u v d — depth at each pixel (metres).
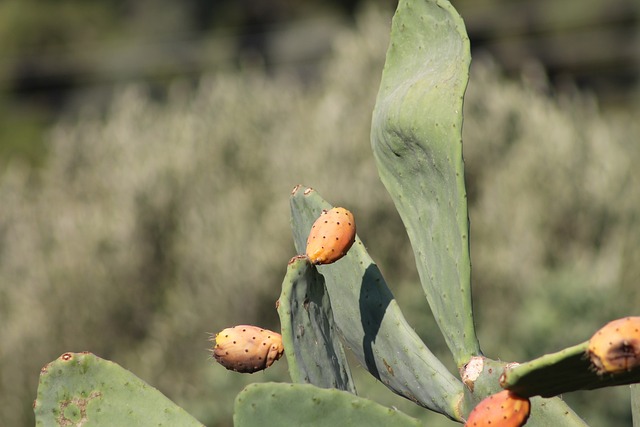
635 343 1.34
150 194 8.88
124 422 1.95
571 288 7.34
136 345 8.62
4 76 17.31
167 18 19.14
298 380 1.88
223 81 9.92
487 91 9.48
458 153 1.94
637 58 16.95
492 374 1.91
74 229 8.66
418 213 2.09
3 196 9.13
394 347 2.16
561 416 1.92
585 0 17.28
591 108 10.03
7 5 18.41
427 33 2.13
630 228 8.58
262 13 19.73
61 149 9.47
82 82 17.31
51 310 8.43
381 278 2.21
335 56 10.38
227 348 1.88
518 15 17.52
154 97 16.92
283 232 8.48
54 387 1.95
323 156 8.80
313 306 1.96
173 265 8.82
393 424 1.72
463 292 1.96
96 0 18.95
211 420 7.40
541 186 8.75
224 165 9.20
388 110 2.12
